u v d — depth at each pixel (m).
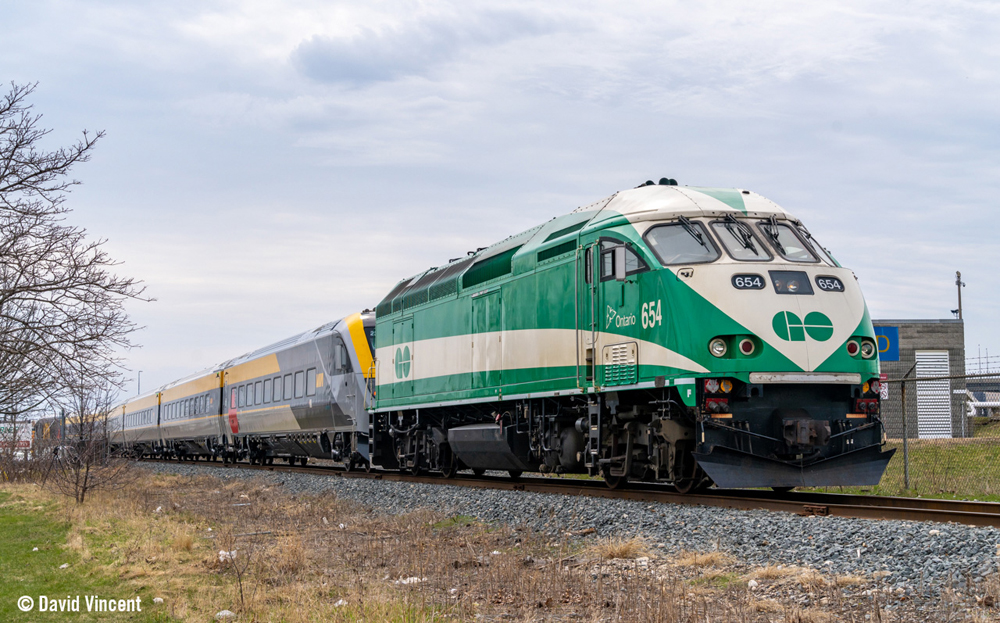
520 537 11.96
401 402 21.84
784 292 12.00
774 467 11.91
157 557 10.81
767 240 12.57
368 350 24.75
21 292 15.03
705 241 12.48
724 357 11.77
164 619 7.71
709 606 7.48
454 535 12.72
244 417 35.19
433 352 20.16
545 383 15.39
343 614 7.52
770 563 8.84
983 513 10.07
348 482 21.12
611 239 13.62
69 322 15.28
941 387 32.91
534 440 16.20
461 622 7.43
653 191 13.73
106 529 13.62
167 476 30.36
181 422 44.41
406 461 22.28
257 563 10.36
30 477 26.59
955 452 20.56
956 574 7.47
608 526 11.79
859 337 12.27
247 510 17.45
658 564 9.50
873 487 16.42
